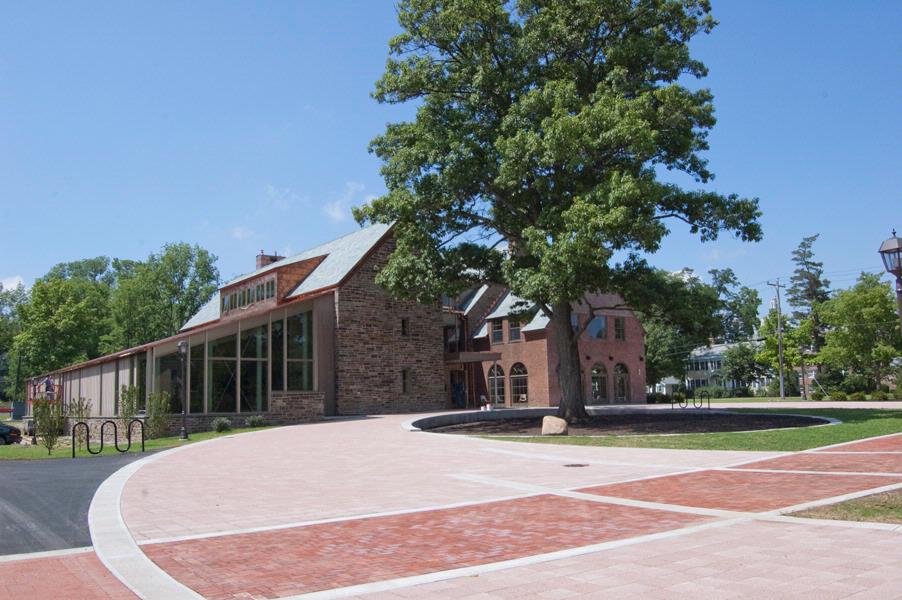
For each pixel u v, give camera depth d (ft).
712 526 25.32
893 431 63.52
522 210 84.74
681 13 82.64
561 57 83.61
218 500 34.94
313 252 155.63
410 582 19.47
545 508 30.68
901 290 34.32
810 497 30.58
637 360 161.27
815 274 261.85
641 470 42.50
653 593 17.49
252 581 20.07
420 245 88.17
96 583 20.17
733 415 96.84
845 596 16.67
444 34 84.99
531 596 17.66
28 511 32.71
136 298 225.15
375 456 54.24
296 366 111.45
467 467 46.29
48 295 222.48
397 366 123.44
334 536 26.16
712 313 86.48
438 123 85.97
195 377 99.25
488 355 135.54
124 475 45.68
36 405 80.23
